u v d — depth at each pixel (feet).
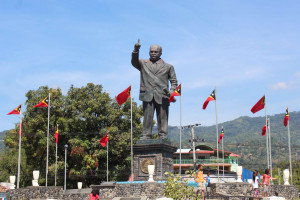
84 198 123.75
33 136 192.03
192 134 207.51
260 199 95.91
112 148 189.88
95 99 195.00
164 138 118.73
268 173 105.09
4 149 248.11
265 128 158.51
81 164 188.03
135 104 206.49
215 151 256.73
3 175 227.61
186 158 257.96
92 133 191.83
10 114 134.72
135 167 116.88
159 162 114.73
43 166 197.88
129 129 200.13
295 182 308.81
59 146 193.26
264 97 155.33
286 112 157.38
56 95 195.83
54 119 190.39
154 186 104.94
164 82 120.47
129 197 100.58
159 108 120.16
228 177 193.57
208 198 111.86
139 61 121.39
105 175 192.44
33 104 191.42
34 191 111.45
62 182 199.93
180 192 82.38
